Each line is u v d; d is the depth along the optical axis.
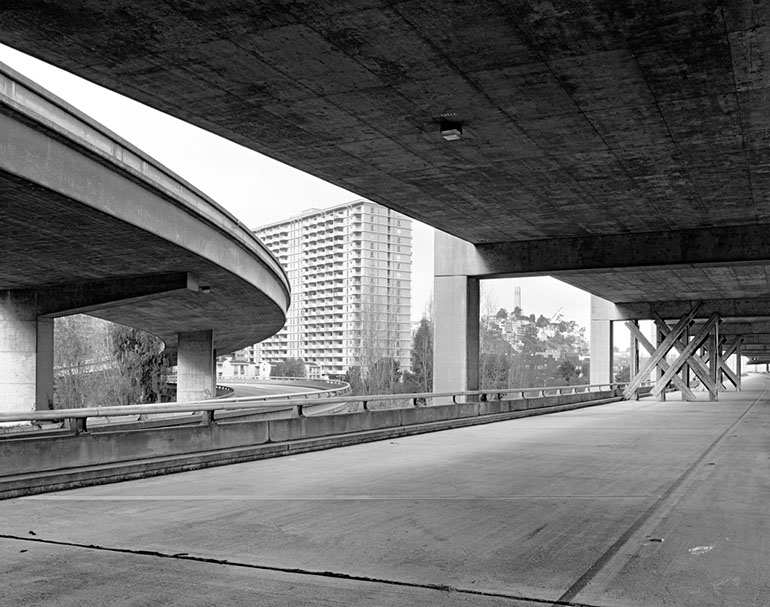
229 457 15.61
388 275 188.62
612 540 8.52
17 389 36.19
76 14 10.28
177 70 12.29
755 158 17.84
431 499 11.23
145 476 13.57
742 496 11.55
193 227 27.77
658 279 42.78
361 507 10.55
